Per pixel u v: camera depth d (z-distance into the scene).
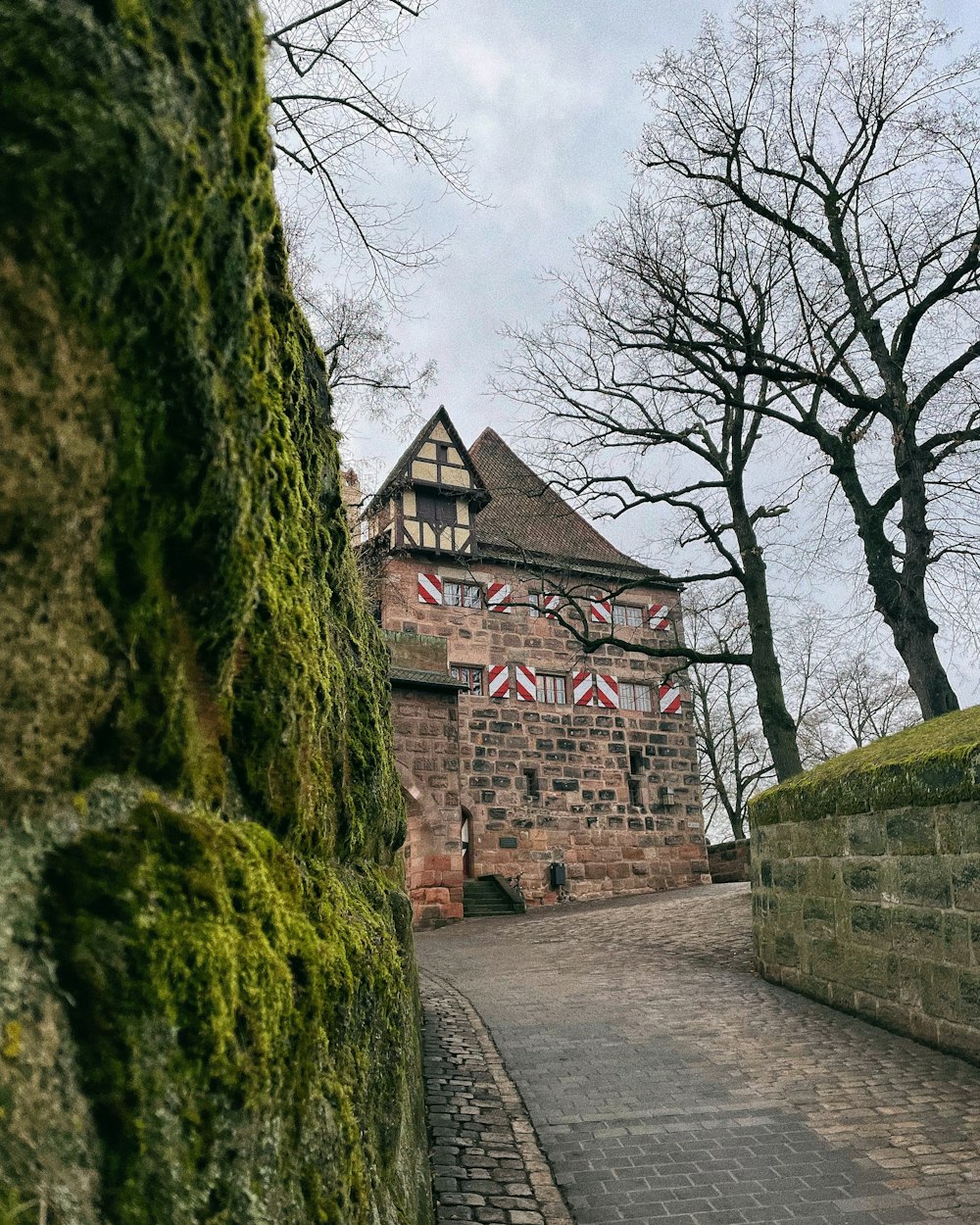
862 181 13.60
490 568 24.67
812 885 7.94
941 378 12.31
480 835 22.98
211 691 1.28
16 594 0.81
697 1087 5.73
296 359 2.24
